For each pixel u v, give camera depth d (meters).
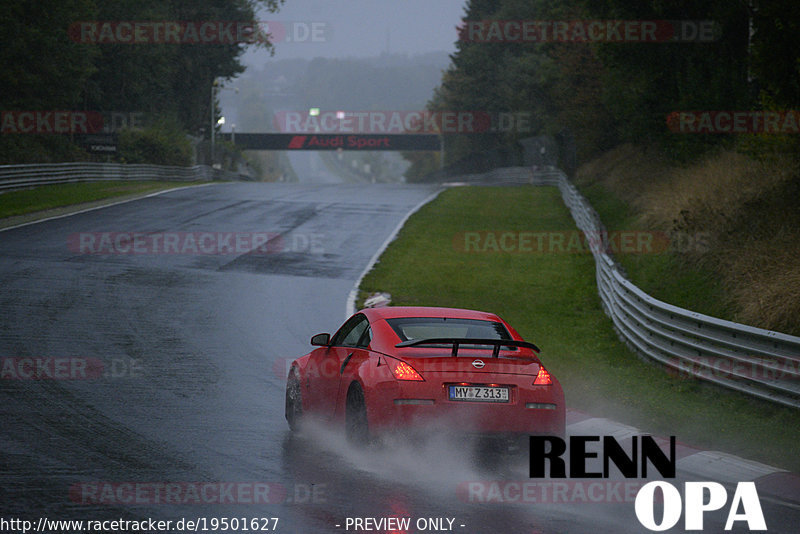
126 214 85.25
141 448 19.72
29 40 145.12
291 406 23.08
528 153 181.00
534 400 18.56
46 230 70.75
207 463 18.66
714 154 64.88
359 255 65.38
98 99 185.12
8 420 21.73
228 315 41.69
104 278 50.38
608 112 120.81
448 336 19.73
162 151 173.00
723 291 38.59
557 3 138.38
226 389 27.39
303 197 115.38
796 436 22.20
